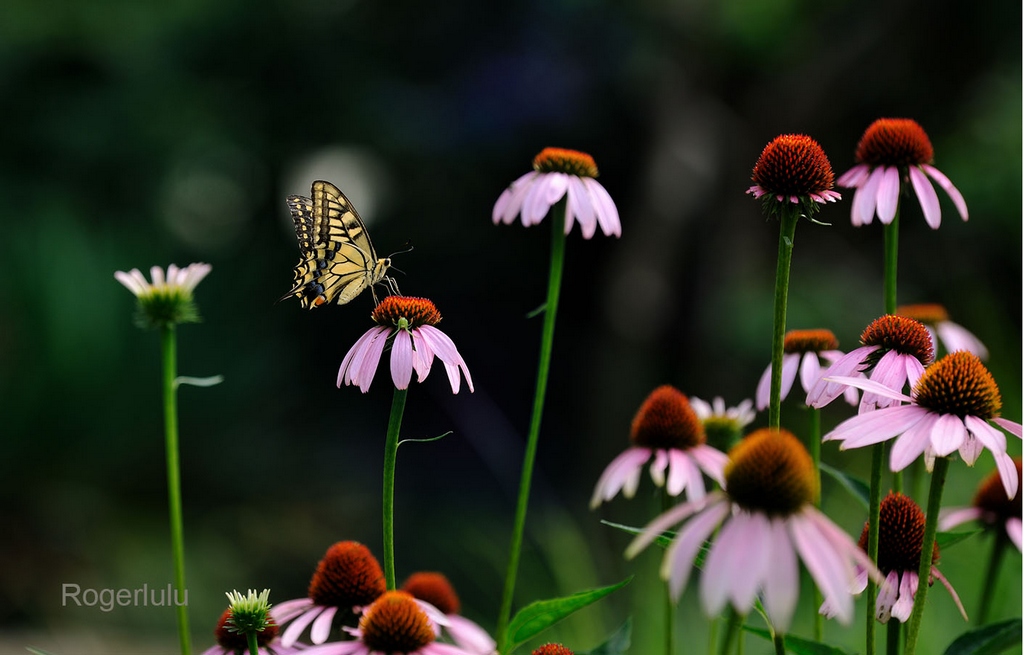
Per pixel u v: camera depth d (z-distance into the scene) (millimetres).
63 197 16516
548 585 10117
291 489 15445
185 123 17484
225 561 12992
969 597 6508
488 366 20438
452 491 17047
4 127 16734
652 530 2100
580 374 19984
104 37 17500
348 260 4875
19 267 13859
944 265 16547
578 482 16938
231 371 14789
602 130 18844
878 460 2857
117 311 13930
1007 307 15266
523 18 18484
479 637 4066
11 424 12672
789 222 3240
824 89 16406
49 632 10719
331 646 2934
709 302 16750
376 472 17547
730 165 16797
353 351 3379
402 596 2959
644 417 4332
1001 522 4305
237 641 3342
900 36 15820
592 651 3414
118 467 13562
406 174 20047
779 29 16875
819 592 3703
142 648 10438
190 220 20031
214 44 17969
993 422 2785
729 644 3109
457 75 19062
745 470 2135
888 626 3166
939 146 16969
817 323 16172
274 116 18516
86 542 12367
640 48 17219
